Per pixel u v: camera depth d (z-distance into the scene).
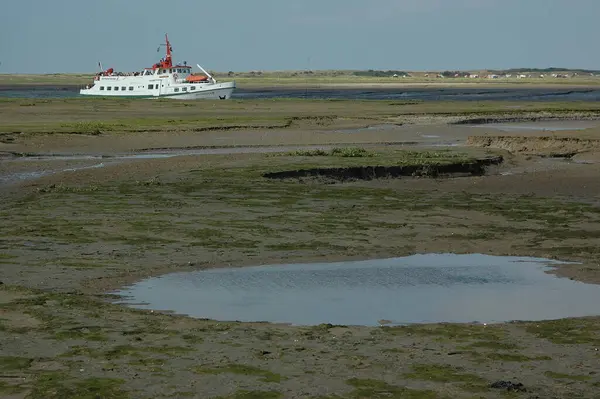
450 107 112.00
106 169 42.34
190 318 15.62
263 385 11.61
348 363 12.62
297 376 11.99
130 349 13.23
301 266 21.75
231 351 13.20
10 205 30.84
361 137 67.31
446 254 23.56
